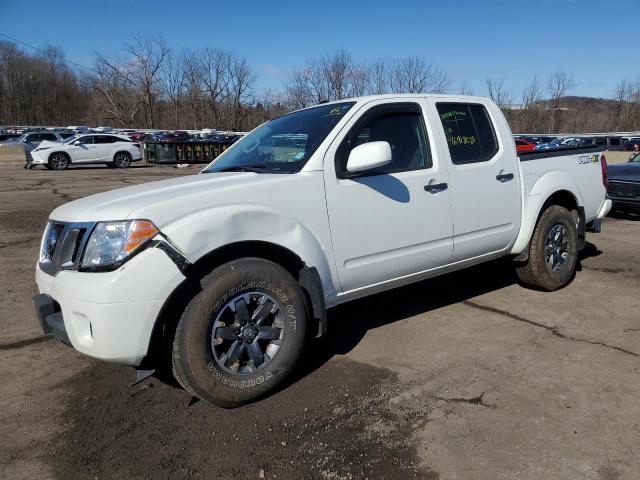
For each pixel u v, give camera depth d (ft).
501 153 14.52
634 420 9.19
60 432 9.39
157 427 9.46
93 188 53.01
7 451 8.86
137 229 8.94
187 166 92.99
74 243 9.52
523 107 204.85
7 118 271.49
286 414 9.76
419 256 12.66
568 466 8.03
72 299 9.00
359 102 12.12
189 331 9.35
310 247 10.63
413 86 133.80
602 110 234.79
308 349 12.63
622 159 95.61
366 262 11.73
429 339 13.01
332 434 9.09
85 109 282.97
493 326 13.74
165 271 8.95
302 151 11.45
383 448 8.64
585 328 13.44
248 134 14.69
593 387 10.37
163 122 238.48
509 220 14.71
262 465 8.32
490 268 19.40
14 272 20.45
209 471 8.20
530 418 9.35
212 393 9.60
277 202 10.34
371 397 10.28
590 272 18.83
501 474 7.91
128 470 8.27
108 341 8.79
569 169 16.63
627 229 28.25
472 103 14.42
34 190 51.13
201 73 207.51
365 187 11.55
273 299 10.21
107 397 10.61
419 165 12.73
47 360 12.43
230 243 9.66
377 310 15.26
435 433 9.00
